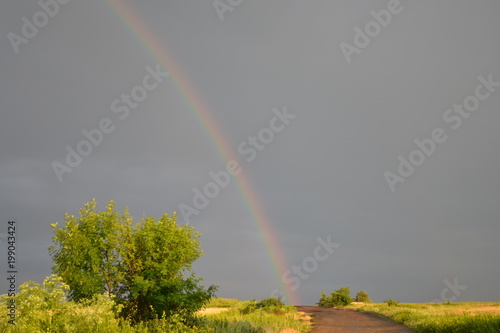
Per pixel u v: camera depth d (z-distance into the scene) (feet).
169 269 77.05
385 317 138.10
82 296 73.46
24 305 53.78
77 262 73.26
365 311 178.29
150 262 76.74
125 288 77.25
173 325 69.41
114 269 75.77
